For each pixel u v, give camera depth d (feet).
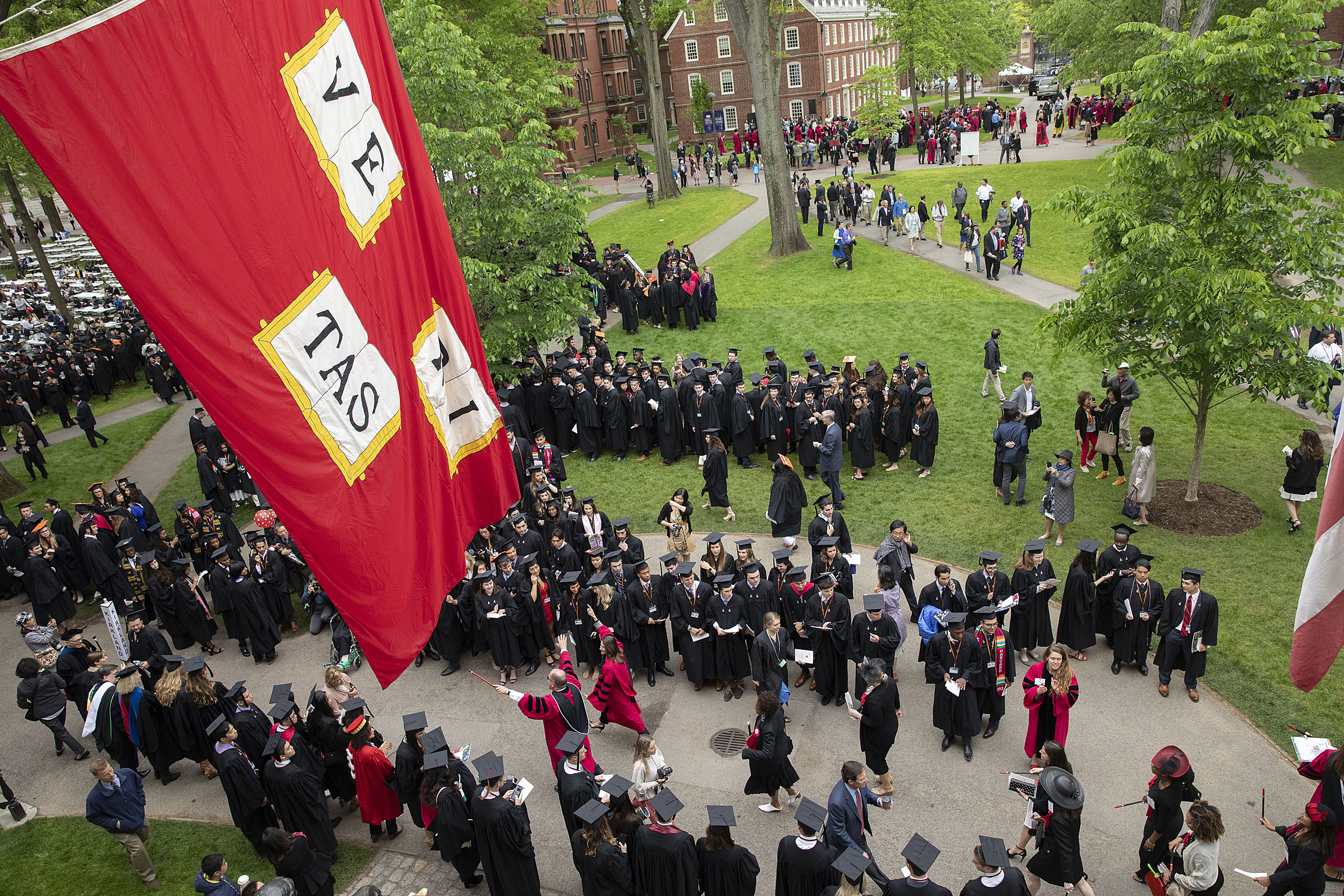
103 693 37.47
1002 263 96.99
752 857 26.37
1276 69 41.73
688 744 37.06
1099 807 31.50
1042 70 345.72
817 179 149.28
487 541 48.26
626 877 26.30
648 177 187.93
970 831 30.94
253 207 13.61
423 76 67.00
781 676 36.35
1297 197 43.04
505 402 64.34
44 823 36.83
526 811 31.07
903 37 166.91
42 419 93.61
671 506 46.83
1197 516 50.08
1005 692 38.65
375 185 16.29
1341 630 20.97
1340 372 43.55
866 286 94.63
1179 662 36.65
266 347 13.89
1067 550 48.29
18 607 55.83
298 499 14.42
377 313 16.22
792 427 60.90
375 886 30.83
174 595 47.67
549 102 77.15
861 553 50.34
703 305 90.63
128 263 12.30
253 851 34.19
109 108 12.03
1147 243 42.06
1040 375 70.38
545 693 41.60
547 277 73.36
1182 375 47.65
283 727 32.12
